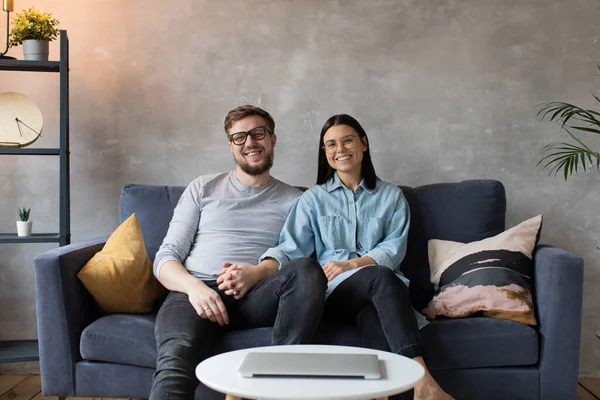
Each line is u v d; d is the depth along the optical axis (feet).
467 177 9.69
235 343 6.83
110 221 9.79
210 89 9.74
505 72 9.59
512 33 9.57
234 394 4.32
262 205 8.18
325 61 9.68
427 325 6.98
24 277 9.77
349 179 8.29
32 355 8.40
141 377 7.04
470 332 6.95
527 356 6.99
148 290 7.66
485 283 7.38
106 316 7.34
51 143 9.70
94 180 9.77
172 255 7.63
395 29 9.64
